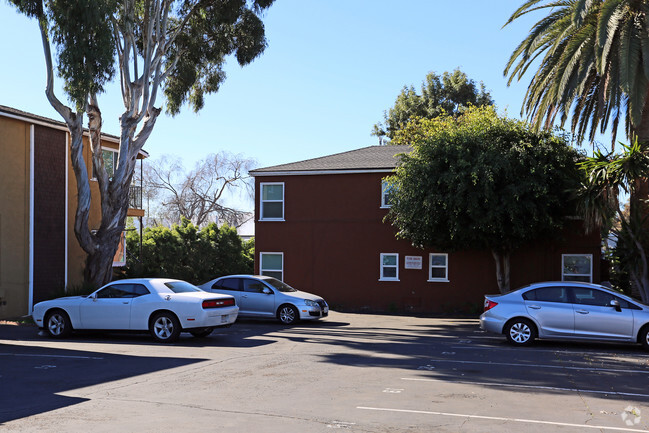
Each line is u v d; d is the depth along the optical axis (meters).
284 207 28.44
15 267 22.52
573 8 19.81
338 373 10.83
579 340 14.62
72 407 8.11
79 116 21.92
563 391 9.27
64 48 20.27
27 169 23.14
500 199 21.78
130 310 15.49
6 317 22.05
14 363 11.84
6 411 7.87
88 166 26.47
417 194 22.83
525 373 10.85
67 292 21.42
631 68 19.08
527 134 22.59
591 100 23.23
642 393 9.19
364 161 28.38
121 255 29.53
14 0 20.50
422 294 26.39
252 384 9.77
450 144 22.67
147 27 24.78
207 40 27.67
